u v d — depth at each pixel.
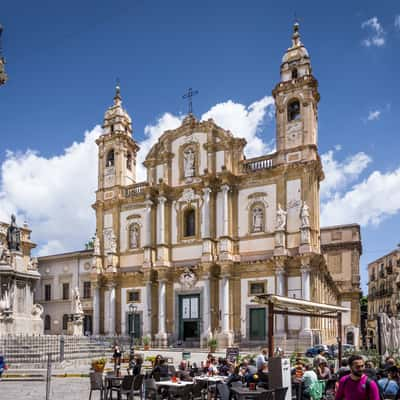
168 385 16.97
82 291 64.19
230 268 49.00
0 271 33.00
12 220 35.88
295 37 52.44
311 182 47.38
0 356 23.23
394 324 29.11
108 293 56.34
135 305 54.66
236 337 48.00
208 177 51.41
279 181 48.84
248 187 50.91
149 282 53.44
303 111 49.25
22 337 31.64
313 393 16.23
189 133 55.03
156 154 56.78
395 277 88.94
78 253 65.19
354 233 81.56
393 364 16.23
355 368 8.79
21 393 20.38
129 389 17.50
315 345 40.97
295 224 47.41
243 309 48.38
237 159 52.03
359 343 76.38
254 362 23.53
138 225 56.53
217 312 49.69
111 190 59.25
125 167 60.19
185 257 52.91
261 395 13.83
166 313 52.31
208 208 51.12
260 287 47.88
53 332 65.50
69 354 32.16
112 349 37.81
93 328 55.78
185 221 53.97
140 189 57.69
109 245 57.59
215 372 21.19
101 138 61.00
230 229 50.31
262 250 48.88
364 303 111.12
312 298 45.25
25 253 67.00
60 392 20.78
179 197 54.22
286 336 45.06
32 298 35.16
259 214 49.78
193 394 16.67
